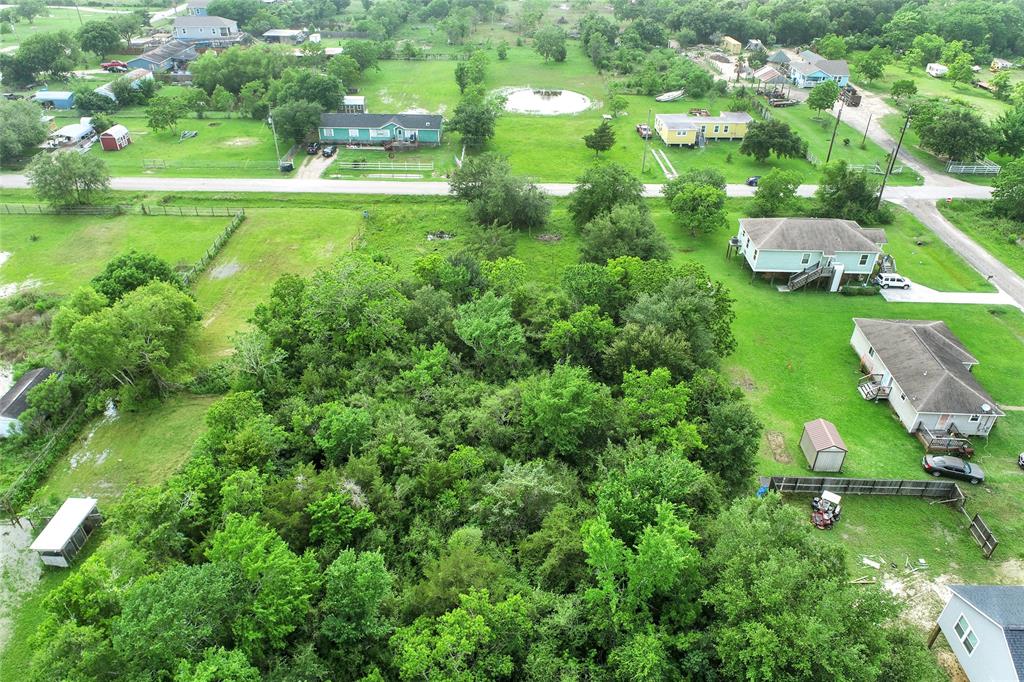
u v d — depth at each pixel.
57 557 38.03
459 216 82.31
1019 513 42.59
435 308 52.59
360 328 48.62
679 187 82.25
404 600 30.05
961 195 88.88
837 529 41.25
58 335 50.12
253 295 65.25
